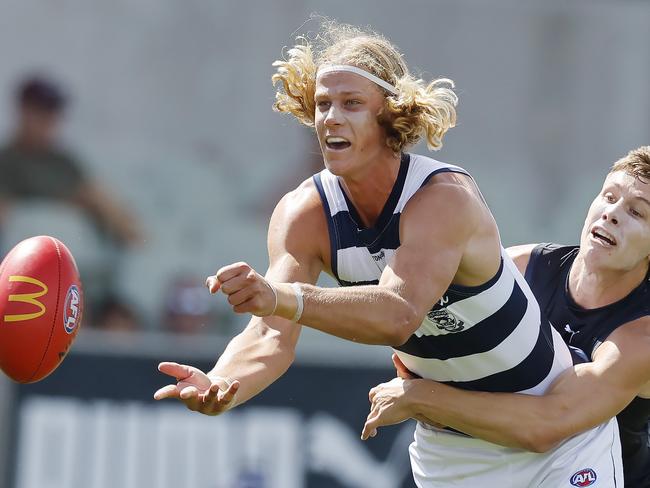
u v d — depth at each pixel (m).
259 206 32.66
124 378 21.22
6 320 12.25
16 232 30.81
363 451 21.33
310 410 21.36
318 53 13.55
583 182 34.12
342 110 12.39
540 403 13.60
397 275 11.68
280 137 33.22
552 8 33.97
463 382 13.95
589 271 14.51
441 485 14.81
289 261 13.33
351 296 11.21
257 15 33.19
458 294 12.87
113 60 32.66
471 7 33.72
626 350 13.88
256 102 33.22
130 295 30.81
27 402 20.86
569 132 34.19
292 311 10.98
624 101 34.31
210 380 12.48
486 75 33.88
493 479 14.36
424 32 33.59
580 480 14.07
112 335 25.55
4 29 31.97
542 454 14.15
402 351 13.98
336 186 13.19
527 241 33.44
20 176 31.17
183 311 29.38
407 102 12.41
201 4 33.00
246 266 10.70
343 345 28.22
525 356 13.62
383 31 33.44
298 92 13.52
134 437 21.06
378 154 12.59
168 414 21.19
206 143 33.00
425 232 12.02
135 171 32.25
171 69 32.94
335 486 21.22
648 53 34.31
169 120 32.91
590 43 34.16
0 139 31.38
